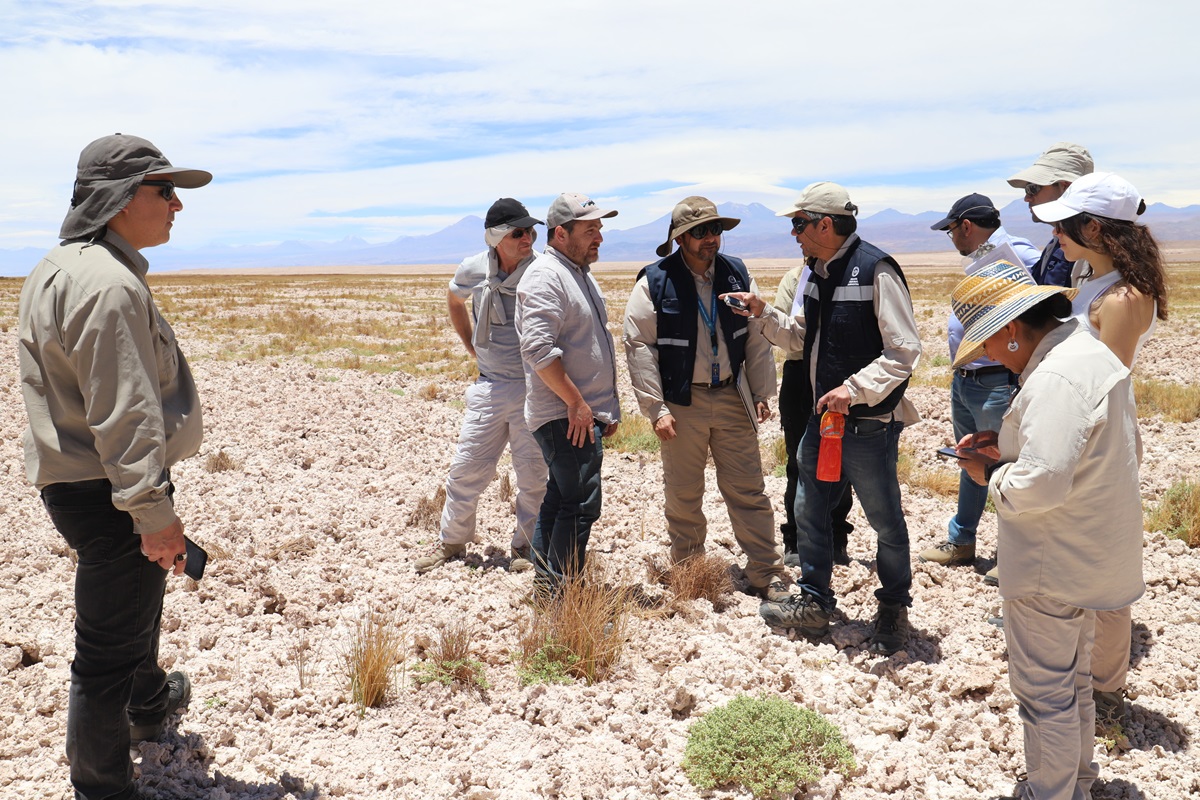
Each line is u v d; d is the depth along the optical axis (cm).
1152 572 484
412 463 752
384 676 363
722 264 459
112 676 268
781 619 433
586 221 420
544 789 305
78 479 254
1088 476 260
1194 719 349
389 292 5375
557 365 412
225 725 334
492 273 496
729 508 488
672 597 464
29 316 252
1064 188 431
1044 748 279
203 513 577
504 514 620
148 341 251
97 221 253
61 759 307
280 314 2897
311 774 313
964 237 477
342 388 1138
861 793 307
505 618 441
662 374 459
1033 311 270
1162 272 302
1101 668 337
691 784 310
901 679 386
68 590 450
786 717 328
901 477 718
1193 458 773
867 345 397
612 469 771
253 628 426
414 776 313
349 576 497
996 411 469
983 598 475
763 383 469
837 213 389
